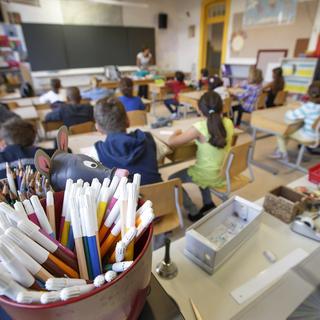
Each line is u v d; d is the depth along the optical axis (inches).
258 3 201.3
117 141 45.1
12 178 20.3
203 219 30.2
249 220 33.6
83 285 12.2
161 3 287.0
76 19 245.1
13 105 139.6
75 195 14.9
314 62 158.6
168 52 313.4
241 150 65.9
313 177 44.8
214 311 22.7
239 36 226.8
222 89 160.2
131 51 285.3
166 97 205.5
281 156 121.3
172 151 72.8
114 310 13.5
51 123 110.8
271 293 23.4
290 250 29.8
